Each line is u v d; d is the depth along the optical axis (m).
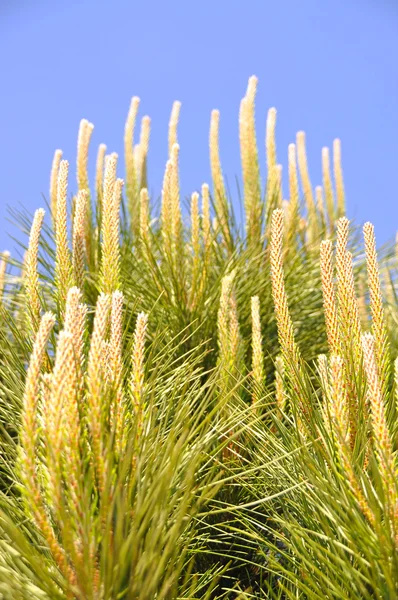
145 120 5.37
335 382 2.07
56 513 1.88
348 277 2.37
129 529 2.00
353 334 2.34
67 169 3.03
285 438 2.54
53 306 3.88
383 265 5.02
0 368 2.78
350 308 2.35
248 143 5.25
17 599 1.83
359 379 2.26
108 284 3.00
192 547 2.58
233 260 4.43
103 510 1.89
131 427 2.18
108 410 2.04
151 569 1.85
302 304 4.76
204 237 4.26
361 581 2.04
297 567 2.28
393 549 1.85
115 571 1.80
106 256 3.02
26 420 1.84
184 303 4.11
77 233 3.00
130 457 1.94
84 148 4.35
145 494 2.07
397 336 4.09
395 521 1.88
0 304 3.16
